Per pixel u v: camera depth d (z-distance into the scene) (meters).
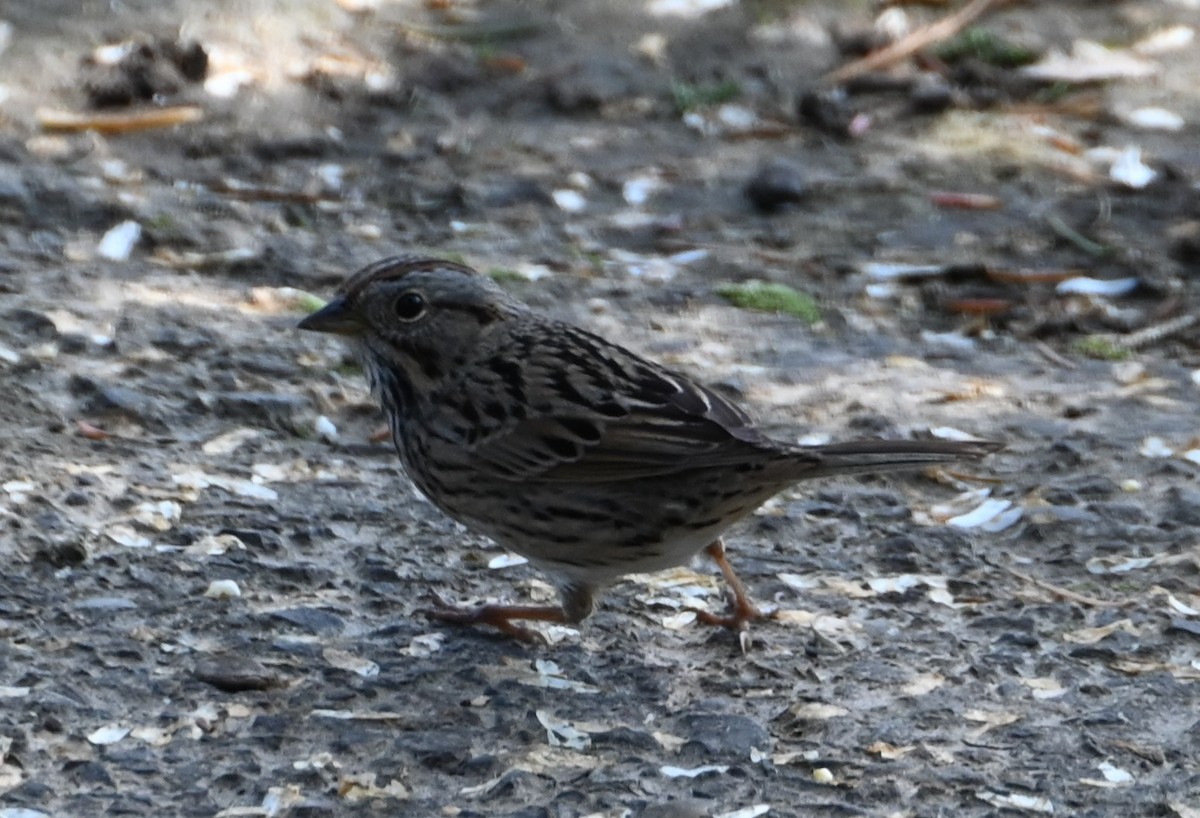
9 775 8.02
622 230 15.09
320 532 10.30
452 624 9.46
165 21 17.41
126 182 15.08
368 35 17.86
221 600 9.52
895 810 8.10
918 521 10.91
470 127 16.62
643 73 17.70
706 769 8.32
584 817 7.93
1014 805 8.16
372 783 8.10
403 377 9.52
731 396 12.41
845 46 18.25
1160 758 8.54
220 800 7.93
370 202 15.28
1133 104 17.53
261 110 16.39
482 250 14.58
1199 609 9.91
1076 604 9.94
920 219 15.44
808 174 16.09
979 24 18.77
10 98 15.98
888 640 9.54
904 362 13.17
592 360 9.35
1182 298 14.21
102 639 9.06
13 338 12.37
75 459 10.92
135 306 13.11
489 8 18.64
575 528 9.23
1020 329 13.77
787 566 10.30
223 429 11.52
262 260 14.03
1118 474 11.54
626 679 9.09
